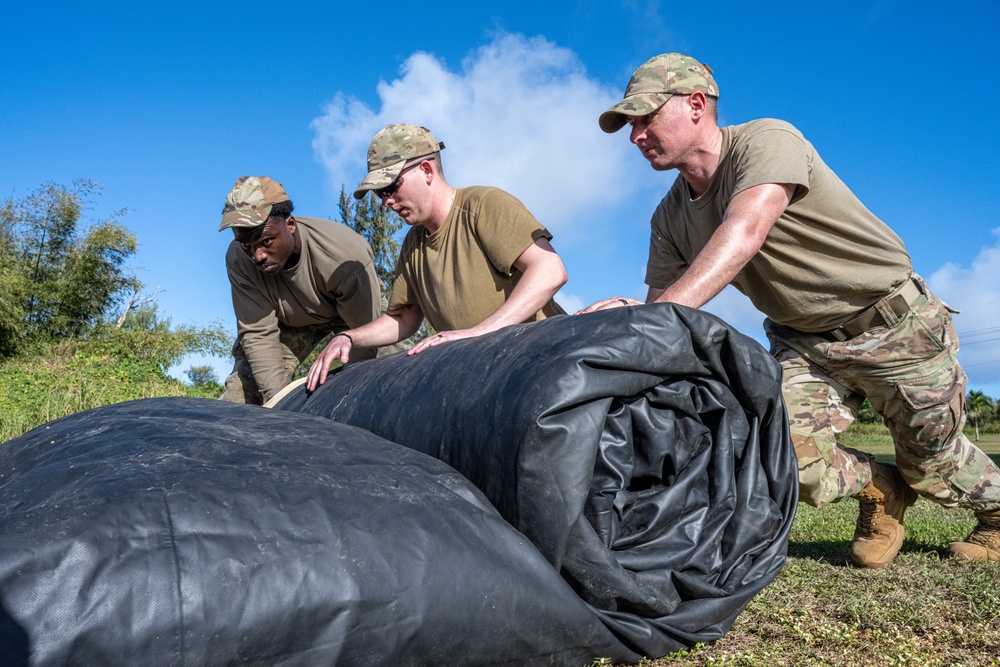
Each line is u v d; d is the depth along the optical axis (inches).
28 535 54.1
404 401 86.8
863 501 128.1
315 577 58.2
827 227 113.7
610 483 73.1
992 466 129.1
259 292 177.5
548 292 113.0
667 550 75.4
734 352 78.4
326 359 123.8
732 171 109.3
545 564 67.8
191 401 90.4
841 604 100.3
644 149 112.7
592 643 69.7
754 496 81.3
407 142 121.5
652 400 75.8
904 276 117.6
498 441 71.3
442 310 127.3
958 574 117.2
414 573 61.7
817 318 120.8
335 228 176.2
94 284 1167.0
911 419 121.5
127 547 55.1
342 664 58.0
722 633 80.9
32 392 541.3
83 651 50.8
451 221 124.7
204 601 54.6
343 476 67.1
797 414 121.2
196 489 60.7
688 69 109.8
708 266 98.3
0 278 1069.1
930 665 78.7
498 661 65.2
